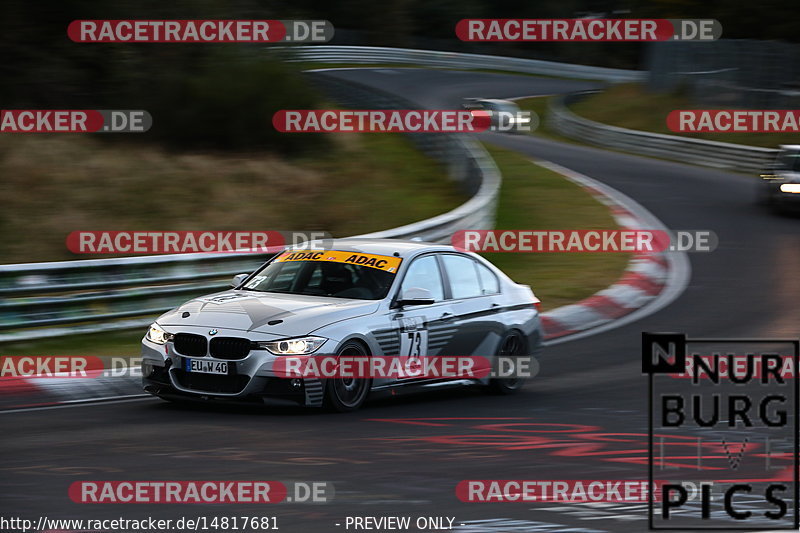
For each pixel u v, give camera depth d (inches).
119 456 944.3
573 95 7406.5
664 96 6446.9
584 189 3993.6
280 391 1159.0
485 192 2984.7
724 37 7662.4
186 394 1182.9
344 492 817.5
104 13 3821.4
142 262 1793.8
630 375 1488.7
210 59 3873.0
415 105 4586.6
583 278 2476.6
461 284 1371.8
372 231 2859.3
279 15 4387.3
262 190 3159.5
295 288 1300.4
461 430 1100.5
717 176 4704.7
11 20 3693.4
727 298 2271.2
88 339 1758.1
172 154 3486.7
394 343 1246.3
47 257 2316.7
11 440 1021.8
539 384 1444.4
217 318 1200.8
